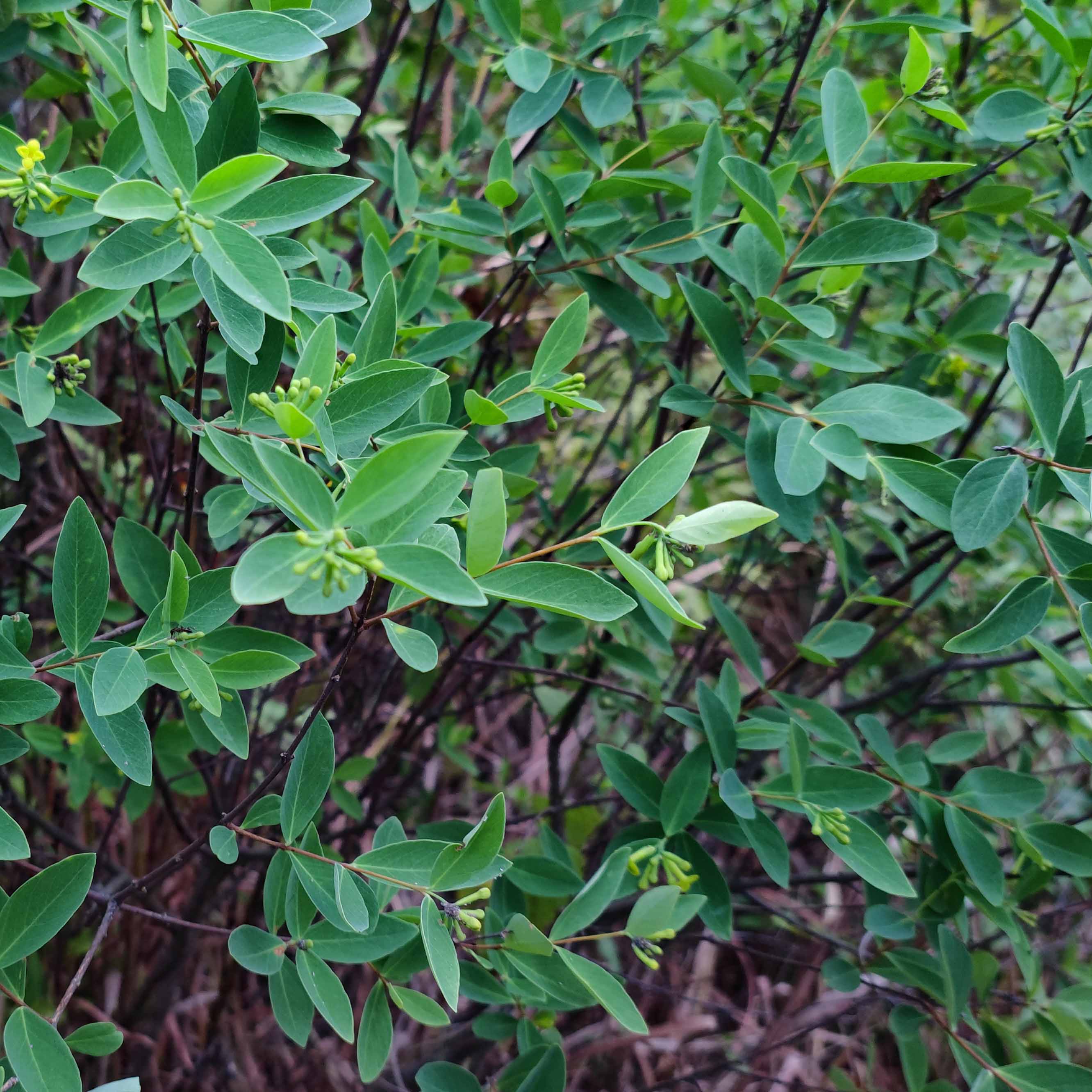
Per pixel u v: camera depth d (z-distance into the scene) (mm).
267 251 416
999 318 656
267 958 489
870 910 600
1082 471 479
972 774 588
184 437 787
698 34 776
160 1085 744
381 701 720
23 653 470
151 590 506
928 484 506
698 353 804
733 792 551
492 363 719
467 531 407
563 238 586
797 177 677
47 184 441
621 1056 872
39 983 693
